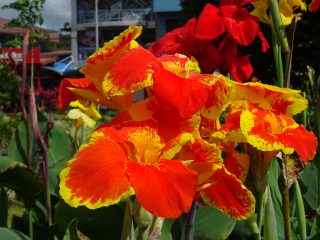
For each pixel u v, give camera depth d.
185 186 0.24
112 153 0.25
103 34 8.94
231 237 0.44
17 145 0.62
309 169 0.60
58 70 6.63
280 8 0.50
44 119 0.65
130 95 0.28
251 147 0.33
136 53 0.27
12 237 0.35
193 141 0.26
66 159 0.61
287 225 0.33
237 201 0.28
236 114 0.31
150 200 0.23
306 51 2.21
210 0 2.96
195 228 0.40
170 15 7.02
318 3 0.52
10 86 2.38
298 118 0.70
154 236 0.27
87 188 0.23
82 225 0.44
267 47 0.50
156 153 0.26
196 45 0.47
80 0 8.91
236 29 0.46
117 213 0.44
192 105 0.26
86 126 0.85
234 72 0.48
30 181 0.40
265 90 0.31
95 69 0.29
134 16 8.74
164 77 0.26
